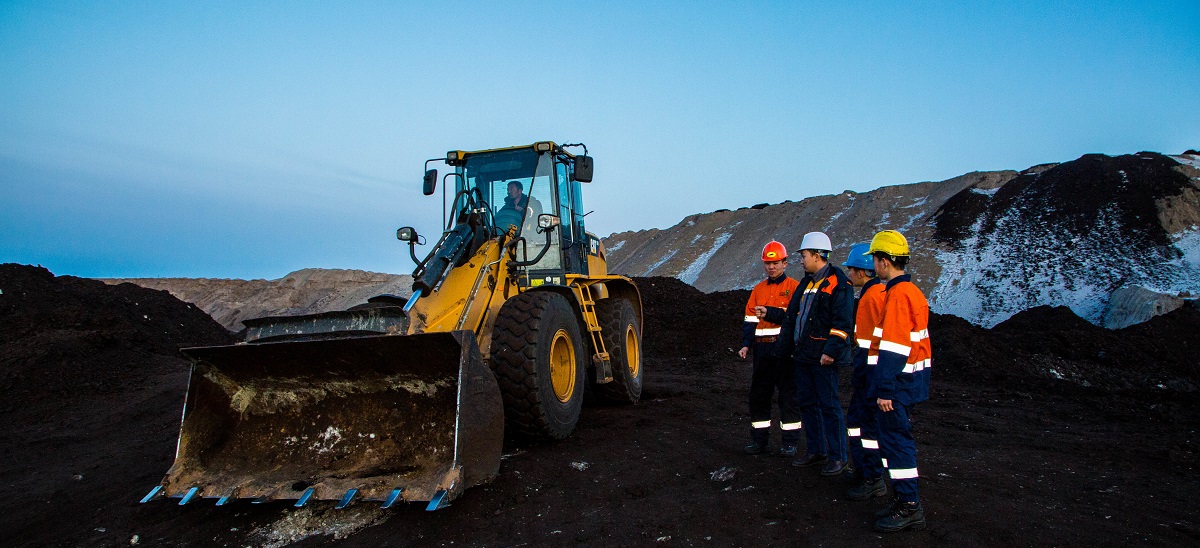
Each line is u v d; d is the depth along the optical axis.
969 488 4.15
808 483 4.31
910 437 3.52
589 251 7.45
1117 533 3.39
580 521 3.83
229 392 4.59
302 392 4.50
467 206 6.07
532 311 5.16
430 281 5.01
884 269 3.67
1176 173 56.19
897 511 3.46
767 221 81.75
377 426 4.32
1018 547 3.25
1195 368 10.82
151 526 4.12
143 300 14.32
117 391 9.88
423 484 3.80
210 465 4.36
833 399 4.48
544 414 5.05
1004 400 7.96
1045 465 4.75
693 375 10.54
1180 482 4.33
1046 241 53.81
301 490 3.96
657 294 16.44
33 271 13.23
